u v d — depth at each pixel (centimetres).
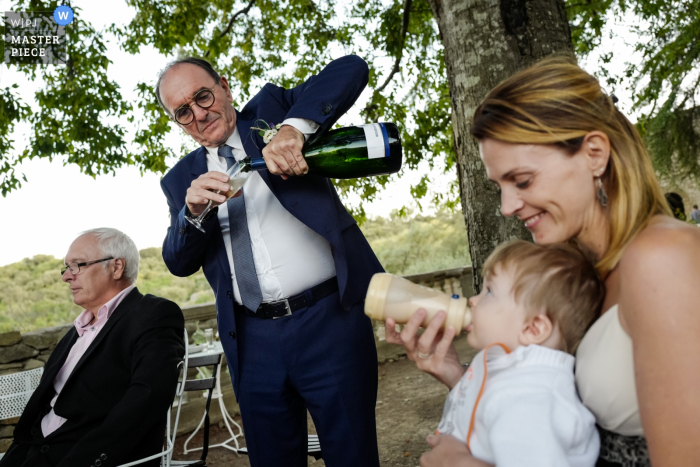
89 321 273
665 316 88
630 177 102
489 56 255
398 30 746
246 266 210
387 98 808
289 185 202
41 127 720
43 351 459
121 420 214
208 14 776
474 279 263
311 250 211
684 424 86
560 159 102
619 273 102
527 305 113
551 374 105
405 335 127
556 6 260
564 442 98
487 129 106
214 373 297
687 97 936
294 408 219
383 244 2509
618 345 99
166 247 222
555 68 106
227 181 180
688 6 802
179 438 488
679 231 93
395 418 491
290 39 813
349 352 210
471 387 114
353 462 206
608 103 105
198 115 204
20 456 244
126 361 241
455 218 2467
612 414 102
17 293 1962
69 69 713
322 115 183
